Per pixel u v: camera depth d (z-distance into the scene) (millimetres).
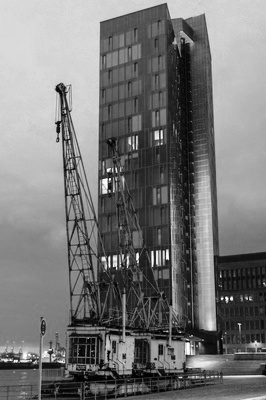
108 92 149375
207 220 159375
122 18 153750
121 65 150125
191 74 175250
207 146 166125
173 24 174500
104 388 47344
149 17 150250
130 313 87938
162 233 130250
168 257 127562
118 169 85062
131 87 147000
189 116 171250
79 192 66250
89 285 65312
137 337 62406
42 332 25703
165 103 141500
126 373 57938
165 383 51562
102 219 136375
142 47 148875
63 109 67875
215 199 174250
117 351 57656
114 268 128625
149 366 62562
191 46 177875
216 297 155375
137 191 136625
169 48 149375
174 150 143500
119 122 145250
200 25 178750
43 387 48375
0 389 81812
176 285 127875
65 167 67125
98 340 55781
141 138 141000
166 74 143875
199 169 164750
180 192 148500
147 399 37219
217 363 102500
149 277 127125
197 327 150500
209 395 40469
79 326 56906
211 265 155125
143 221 133125
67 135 67438
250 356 114562
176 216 137000
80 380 52062
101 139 145875
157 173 136125
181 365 70500
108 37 154375
